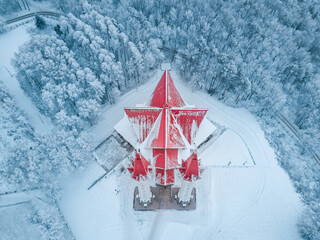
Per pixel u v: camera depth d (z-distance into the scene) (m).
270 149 60.62
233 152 59.19
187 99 68.25
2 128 61.34
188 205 50.81
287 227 50.62
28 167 50.44
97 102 62.62
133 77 71.38
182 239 48.56
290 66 71.56
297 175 57.00
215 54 67.69
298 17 78.75
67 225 50.88
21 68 63.19
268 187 54.97
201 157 57.84
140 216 50.47
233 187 54.38
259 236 49.62
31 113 65.62
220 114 66.19
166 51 79.06
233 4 78.31
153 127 48.88
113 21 71.00
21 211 51.69
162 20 78.00
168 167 42.94
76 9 78.19
